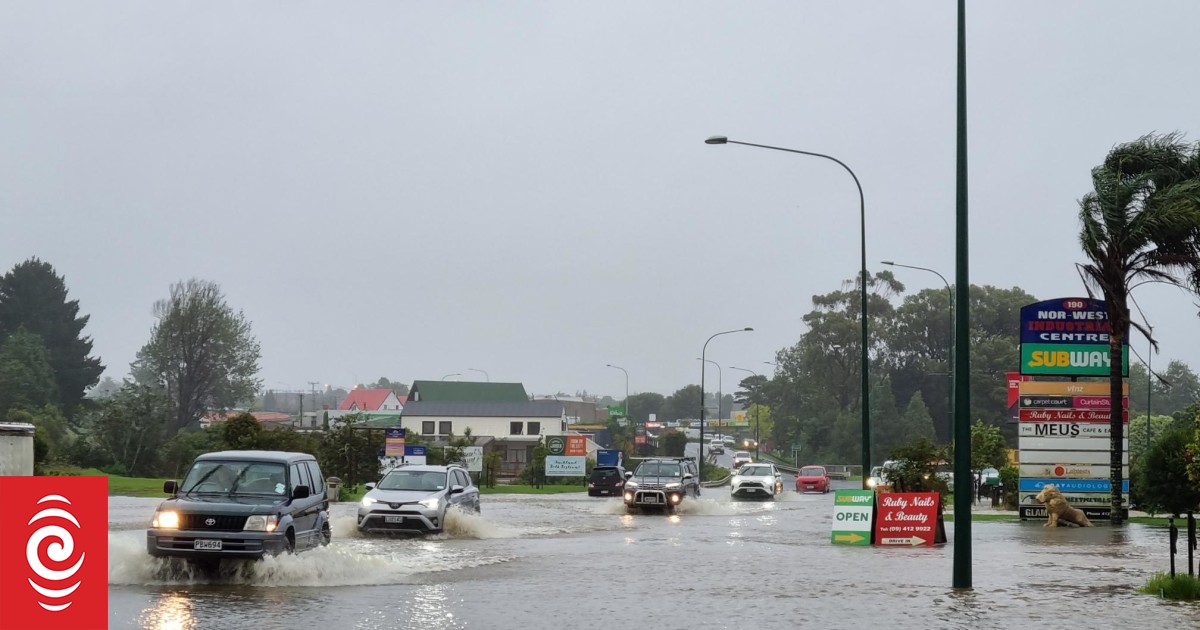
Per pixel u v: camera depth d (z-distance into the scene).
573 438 74.75
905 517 24.72
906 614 13.48
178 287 107.19
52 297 110.69
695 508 39.66
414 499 25.03
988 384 113.56
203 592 14.55
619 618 12.95
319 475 18.77
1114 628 12.57
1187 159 32.38
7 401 94.25
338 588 15.27
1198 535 27.16
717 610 13.69
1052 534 28.20
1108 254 32.53
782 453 149.00
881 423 116.94
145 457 68.25
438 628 12.02
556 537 26.20
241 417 42.78
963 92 16.42
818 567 19.17
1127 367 34.19
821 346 130.00
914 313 127.62
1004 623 12.85
